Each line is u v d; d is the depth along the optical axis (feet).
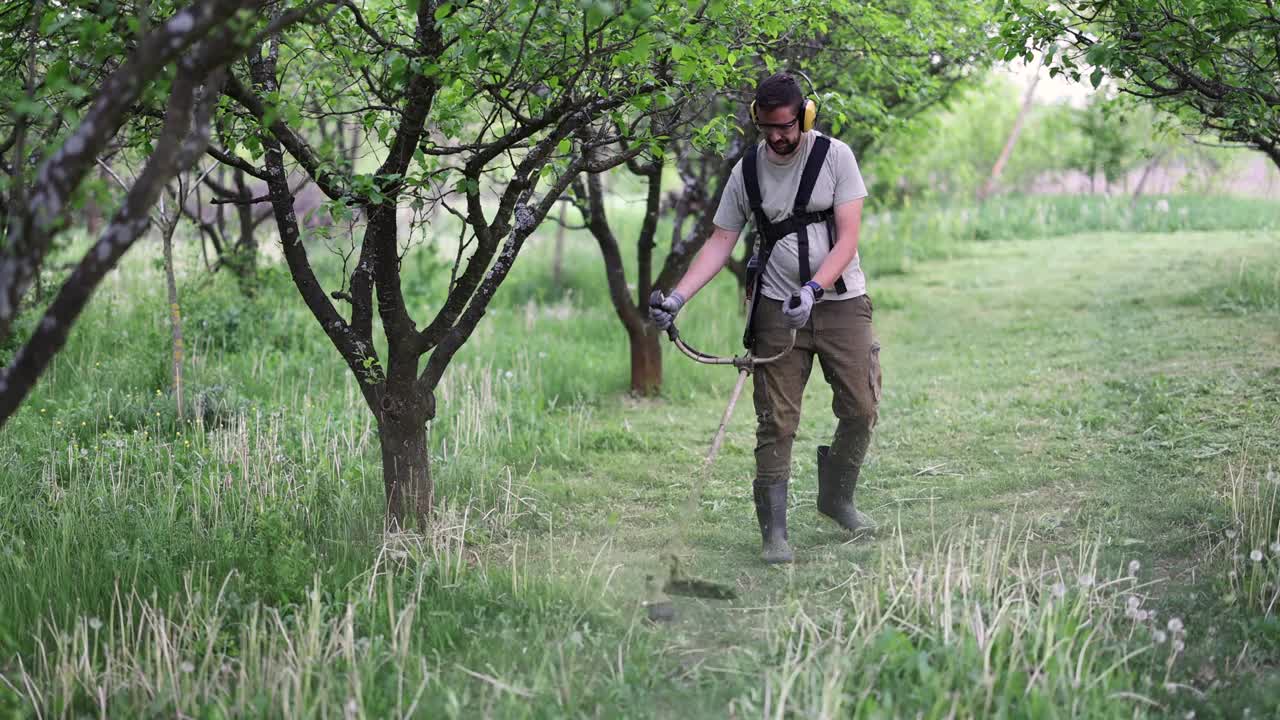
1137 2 15.40
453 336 16.17
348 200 14.39
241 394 25.17
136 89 8.71
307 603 13.34
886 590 13.16
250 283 31.83
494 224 15.52
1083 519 16.61
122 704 11.05
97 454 19.77
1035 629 11.60
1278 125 16.17
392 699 11.13
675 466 21.56
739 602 13.85
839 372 15.20
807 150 14.52
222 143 15.19
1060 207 67.72
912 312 39.42
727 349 33.17
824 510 16.52
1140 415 22.40
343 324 16.14
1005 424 22.75
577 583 14.30
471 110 18.25
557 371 28.89
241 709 10.80
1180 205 63.93
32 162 15.96
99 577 14.30
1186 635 12.17
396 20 15.34
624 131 16.26
